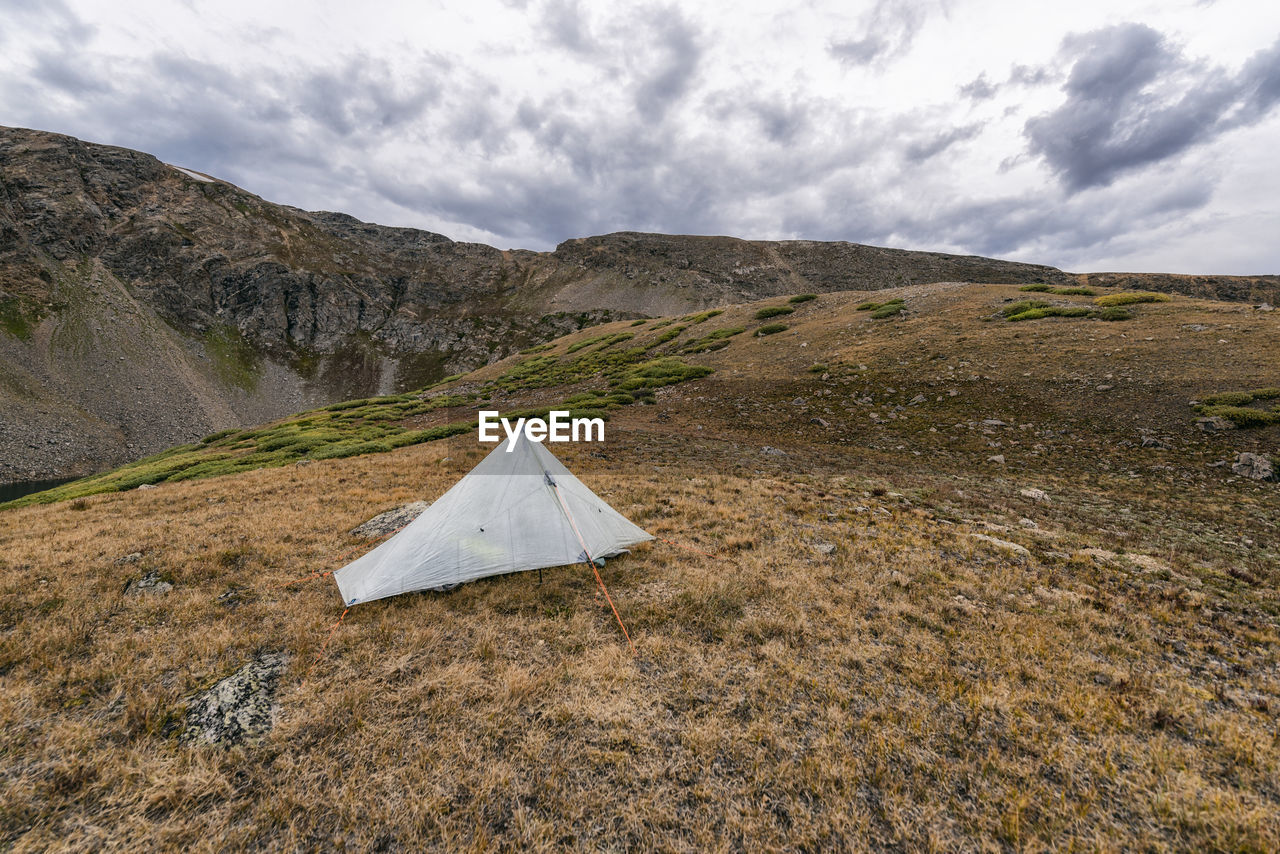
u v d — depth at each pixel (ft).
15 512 60.34
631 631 25.84
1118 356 83.46
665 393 120.06
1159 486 52.75
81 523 48.49
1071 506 48.32
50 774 16.99
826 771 16.78
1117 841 14.48
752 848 14.37
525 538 30.58
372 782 16.69
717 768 17.20
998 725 19.16
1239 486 50.72
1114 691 21.20
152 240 520.01
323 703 20.31
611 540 33.37
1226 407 62.18
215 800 16.21
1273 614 28.55
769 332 157.48
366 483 59.00
